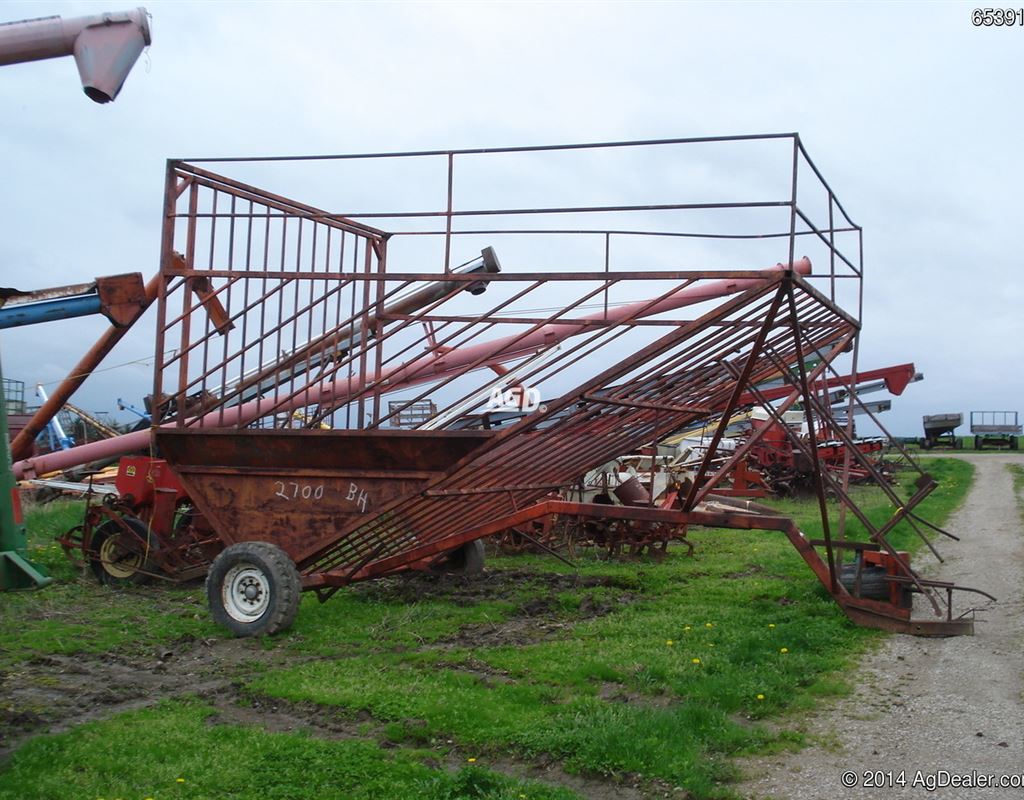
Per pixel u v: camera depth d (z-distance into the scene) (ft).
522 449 31.78
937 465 124.67
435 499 31.91
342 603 35.37
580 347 28.45
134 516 40.42
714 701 22.33
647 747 18.76
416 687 23.45
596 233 29.14
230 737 19.61
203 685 24.36
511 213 29.27
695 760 18.47
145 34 32.60
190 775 17.46
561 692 23.27
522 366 33.73
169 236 32.30
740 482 84.48
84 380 53.36
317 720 21.34
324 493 31.09
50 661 26.35
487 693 22.91
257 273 31.58
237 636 29.99
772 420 32.78
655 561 47.83
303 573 33.99
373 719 21.31
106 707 22.25
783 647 27.71
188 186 32.78
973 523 62.23
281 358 37.24
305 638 29.73
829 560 31.63
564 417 30.68
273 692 23.06
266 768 17.79
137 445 60.34
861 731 20.83
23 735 19.94
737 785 17.70
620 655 26.55
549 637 29.76
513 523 34.65
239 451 31.60
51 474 61.41
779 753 19.39
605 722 20.02
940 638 30.04
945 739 20.30
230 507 31.96
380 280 30.22
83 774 17.51
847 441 33.71
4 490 24.23
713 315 26.27
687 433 74.18
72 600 36.50
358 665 25.93
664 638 28.94
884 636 30.27
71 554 43.19
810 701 22.86
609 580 40.91
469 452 29.43
